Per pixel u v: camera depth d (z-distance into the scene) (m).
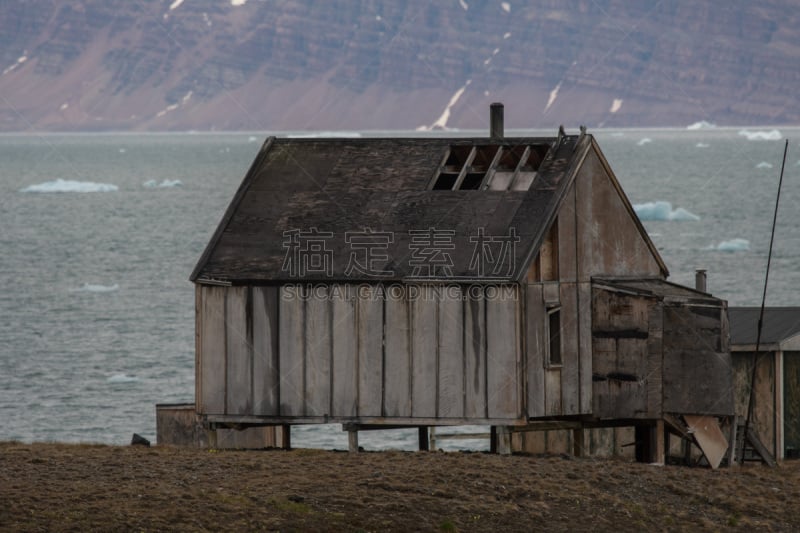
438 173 110.31
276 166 114.06
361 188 109.94
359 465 90.69
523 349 98.75
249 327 104.38
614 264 108.25
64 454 93.81
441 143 113.19
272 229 107.56
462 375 99.81
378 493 82.25
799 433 116.31
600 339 104.50
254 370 104.31
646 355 102.00
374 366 101.56
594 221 106.75
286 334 103.50
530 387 99.81
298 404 103.06
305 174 112.62
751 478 97.88
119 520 72.69
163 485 82.00
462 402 99.81
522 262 99.06
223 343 105.25
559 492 86.00
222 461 91.31
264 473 87.12
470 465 91.44
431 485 84.81
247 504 77.94
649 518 83.50
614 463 98.56
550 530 79.00
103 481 82.69
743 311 131.12
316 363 102.75
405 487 83.81
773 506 88.62
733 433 102.44
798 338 115.88
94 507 75.06
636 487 90.38
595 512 82.94
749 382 116.50
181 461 91.06
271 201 110.31
